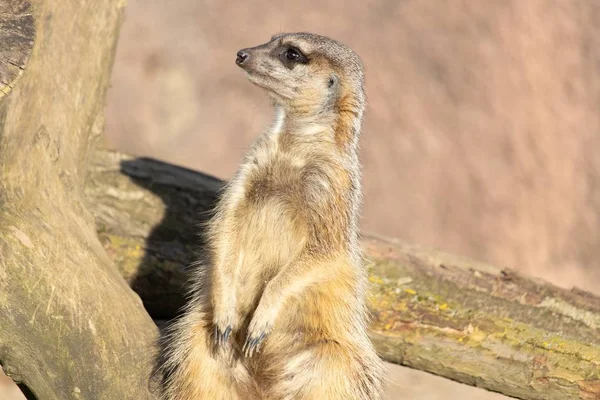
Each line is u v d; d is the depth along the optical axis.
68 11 10.80
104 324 9.34
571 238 24.31
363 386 9.61
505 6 26.28
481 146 24.42
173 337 9.64
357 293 9.85
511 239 23.44
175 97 25.05
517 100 25.20
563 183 24.80
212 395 9.34
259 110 25.36
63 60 10.82
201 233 11.91
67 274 9.40
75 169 11.31
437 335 11.63
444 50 25.38
